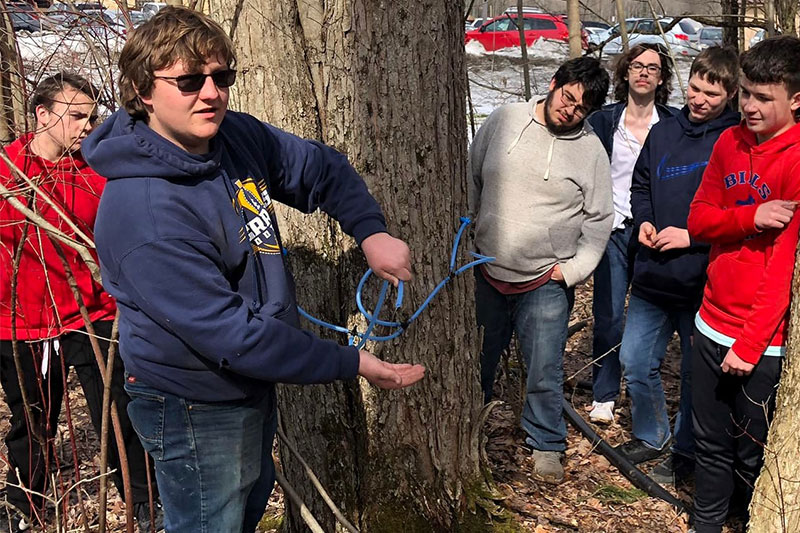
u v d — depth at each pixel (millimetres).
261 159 1962
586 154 3404
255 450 1948
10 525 2914
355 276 2494
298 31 2359
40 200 2703
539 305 3453
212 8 2398
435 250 2613
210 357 1722
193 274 1666
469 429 2920
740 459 2928
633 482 3590
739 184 2701
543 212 3379
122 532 3203
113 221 1688
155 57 1604
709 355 2824
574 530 3201
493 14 8656
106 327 2881
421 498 2762
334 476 2703
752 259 2656
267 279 1883
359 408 2639
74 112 2719
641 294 3611
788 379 2475
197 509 1899
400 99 2439
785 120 2551
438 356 2707
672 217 3453
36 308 2832
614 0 5363
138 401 1862
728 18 5246
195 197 1727
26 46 3031
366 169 2445
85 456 3799
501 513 2961
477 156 3541
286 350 1764
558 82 3234
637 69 3975
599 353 4168
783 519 2395
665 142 3521
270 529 3168
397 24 2391
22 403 2979
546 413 3543
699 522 3031
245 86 2428
